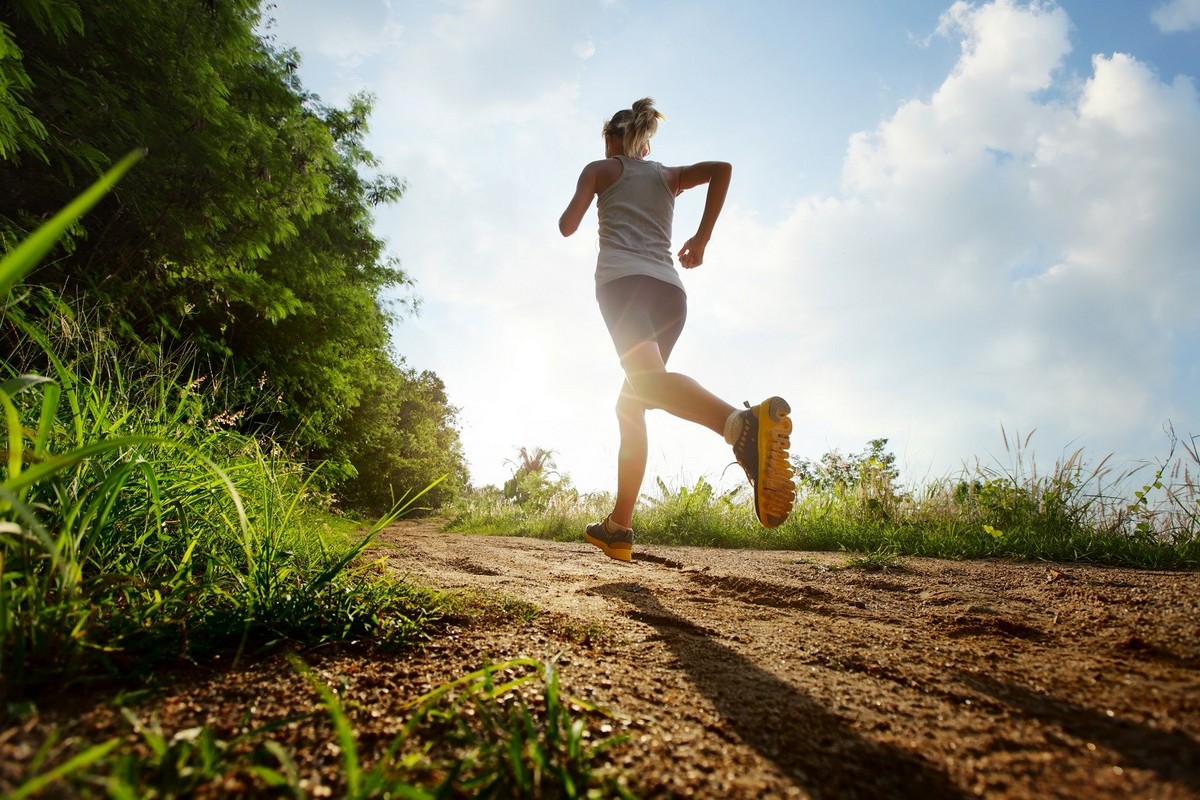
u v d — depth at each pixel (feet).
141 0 16.61
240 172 19.89
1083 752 2.66
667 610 6.06
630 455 7.91
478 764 2.49
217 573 4.95
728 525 20.47
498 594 6.21
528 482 41.57
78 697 2.92
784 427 6.59
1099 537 12.17
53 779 2.06
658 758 2.65
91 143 16.06
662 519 21.67
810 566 10.67
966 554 12.98
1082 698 3.33
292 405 28.86
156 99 18.52
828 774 2.54
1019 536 13.29
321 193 23.76
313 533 6.97
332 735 2.72
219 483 5.67
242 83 23.21
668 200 8.44
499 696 3.27
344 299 34.22
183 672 3.39
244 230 21.16
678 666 4.04
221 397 11.35
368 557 8.71
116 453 5.10
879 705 3.34
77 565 3.63
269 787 2.23
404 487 60.85
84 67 16.92
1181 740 2.71
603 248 8.11
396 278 45.32
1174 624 4.82
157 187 18.24
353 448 42.75
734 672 3.94
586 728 2.94
